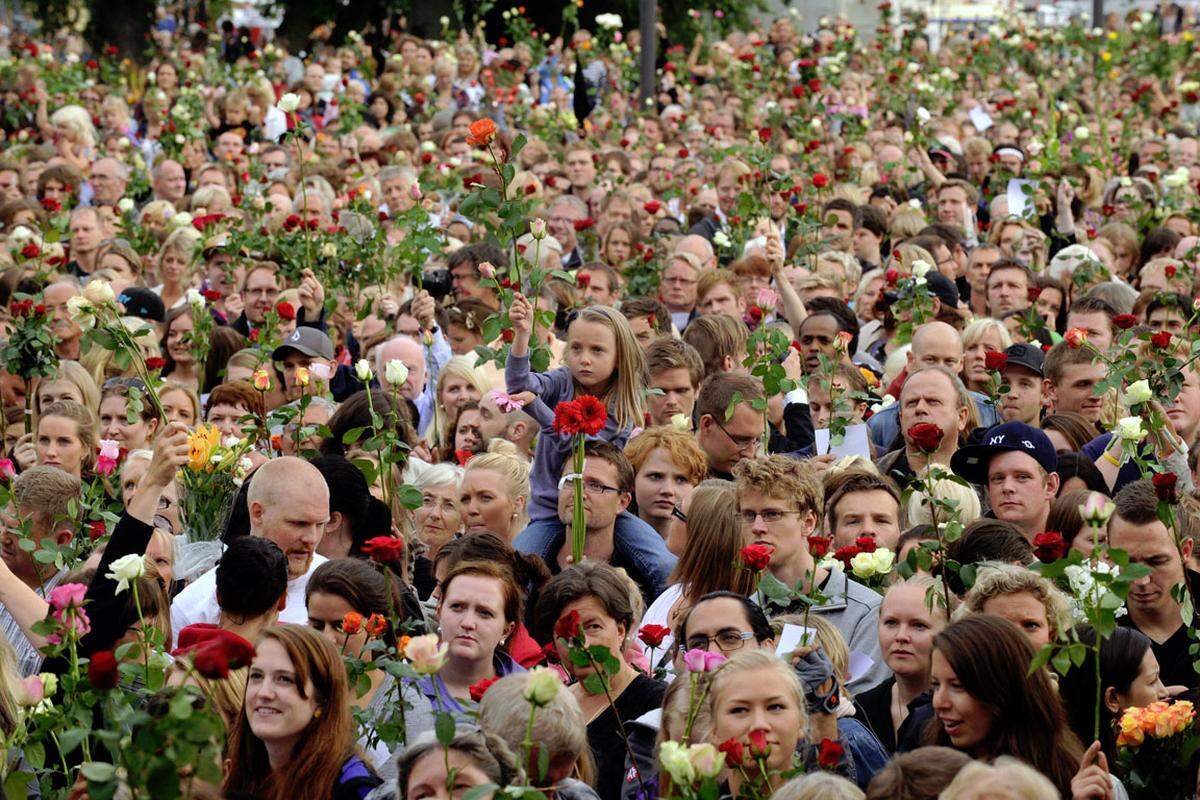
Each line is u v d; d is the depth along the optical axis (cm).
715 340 1393
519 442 1273
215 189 2072
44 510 1025
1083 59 3472
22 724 771
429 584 1103
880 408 1384
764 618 839
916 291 1520
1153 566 930
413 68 3309
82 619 777
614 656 846
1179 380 1179
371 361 1566
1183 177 2059
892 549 1032
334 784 745
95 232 2028
